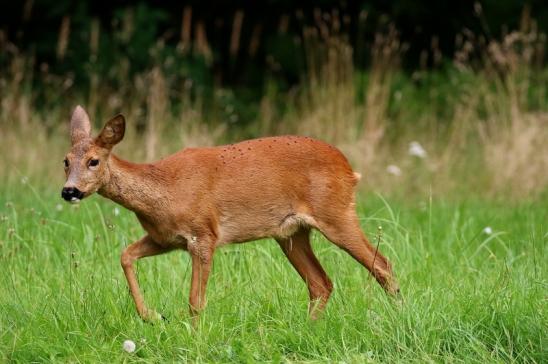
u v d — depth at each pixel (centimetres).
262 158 955
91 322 898
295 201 962
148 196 919
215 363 818
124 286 974
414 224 1260
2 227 1156
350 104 1822
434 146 1784
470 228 1256
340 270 1022
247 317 893
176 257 1074
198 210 927
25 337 871
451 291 916
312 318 904
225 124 1850
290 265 1042
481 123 1778
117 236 1123
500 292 892
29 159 1595
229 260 1037
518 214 1353
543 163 1627
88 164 898
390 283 948
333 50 1892
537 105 1939
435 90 1989
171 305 941
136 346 852
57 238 1128
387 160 1730
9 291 962
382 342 832
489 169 1634
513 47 1983
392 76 2030
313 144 973
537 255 1055
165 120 1784
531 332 829
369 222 1253
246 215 949
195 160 941
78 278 991
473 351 818
